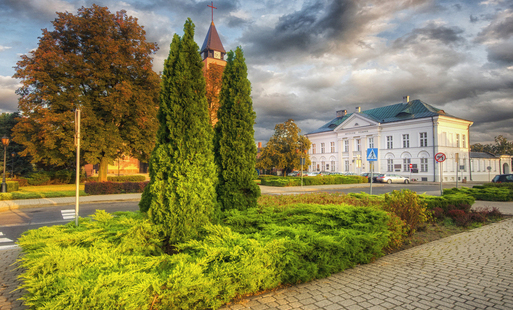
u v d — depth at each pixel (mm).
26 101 20938
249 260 3385
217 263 3328
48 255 3092
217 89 28203
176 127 4574
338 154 52562
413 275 4332
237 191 5797
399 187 28891
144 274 2918
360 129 48344
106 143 22297
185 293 2865
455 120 41125
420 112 42719
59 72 20797
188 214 4320
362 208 5656
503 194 14680
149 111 23219
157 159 4477
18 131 21891
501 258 5199
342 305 3357
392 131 44438
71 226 5320
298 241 3893
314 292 3713
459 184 35531
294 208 5965
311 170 58281
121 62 21891
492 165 49344
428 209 8883
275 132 38219
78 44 22438
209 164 4789
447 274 4383
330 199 8312
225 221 5062
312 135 58062
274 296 3586
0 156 35781
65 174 30266
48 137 19953
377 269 4594
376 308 3295
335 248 4188
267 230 4602
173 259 3363
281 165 36969
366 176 35719
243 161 5820
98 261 3178
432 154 39531
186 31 5000
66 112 20734
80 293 2566
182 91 4699
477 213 9273
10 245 6859
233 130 5926
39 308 2486
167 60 4848
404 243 6285
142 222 4277
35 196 16812
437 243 6281
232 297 3359
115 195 18141
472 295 3652
